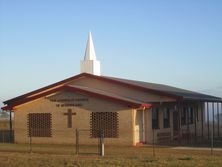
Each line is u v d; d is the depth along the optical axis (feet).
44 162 67.72
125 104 103.71
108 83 118.62
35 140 111.24
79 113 107.86
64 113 109.09
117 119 104.47
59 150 92.53
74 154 82.69
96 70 128.67
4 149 95.40
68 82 120.57
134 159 71.36
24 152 87.92
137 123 105.81
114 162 66.80
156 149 94.53
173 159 71.00
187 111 136.56
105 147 99.76
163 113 119.75
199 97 131.23
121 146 102.17
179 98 111.65
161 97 113.39
